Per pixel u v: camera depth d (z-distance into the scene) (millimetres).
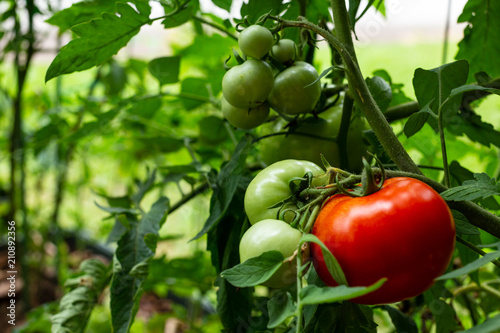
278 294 415
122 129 930
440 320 530
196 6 605
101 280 608
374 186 380
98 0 585
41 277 1289
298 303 338
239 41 438
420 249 360
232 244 525
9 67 1413
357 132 522
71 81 1402
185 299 1260
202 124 686
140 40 1313
